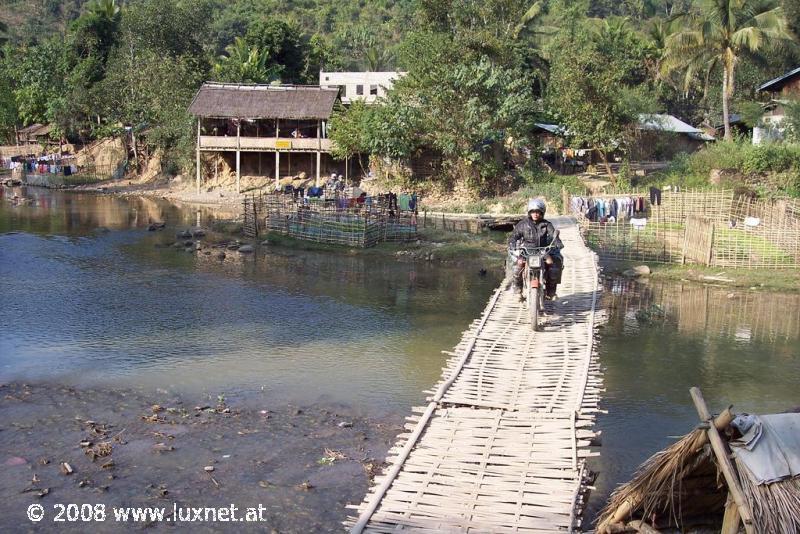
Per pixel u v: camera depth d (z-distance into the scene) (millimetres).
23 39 92938
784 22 39750
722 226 26391
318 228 26453
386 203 31500
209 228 30188
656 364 13328
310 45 63156
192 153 48469
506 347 10375
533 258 11422
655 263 22766
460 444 7488
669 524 6141
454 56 38750
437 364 12914
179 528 7406
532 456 7207
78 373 12086
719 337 15164
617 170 41656
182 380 11867
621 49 51969
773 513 4777
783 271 21344
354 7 104938
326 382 11898
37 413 10273
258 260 23375
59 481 8297
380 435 9805
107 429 9789
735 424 5168
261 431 9828
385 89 42344
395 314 16578
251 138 43875
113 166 55312
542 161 42594
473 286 19906
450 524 6098
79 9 117188
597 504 8062
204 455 9055
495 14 46219
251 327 15203
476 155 37125
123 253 24078
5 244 25266
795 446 5047
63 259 22766
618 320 16469
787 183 33344
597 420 10633
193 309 16641
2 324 15055
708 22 38750
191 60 54188
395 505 6422
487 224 30547
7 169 59750
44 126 64375
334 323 15664
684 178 35375
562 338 10703
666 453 5520
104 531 7305
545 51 54188
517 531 5988
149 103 51188
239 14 99312
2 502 7789
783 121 35625
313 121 45438
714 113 53969
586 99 37438
